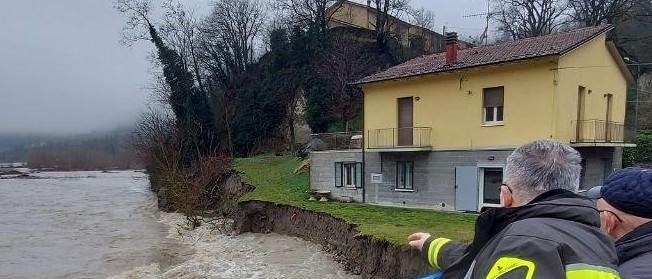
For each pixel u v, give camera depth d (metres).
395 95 21.42
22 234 23.19
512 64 17.19
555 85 16.22
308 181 27.72
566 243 1.64
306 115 43.59
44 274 15.36
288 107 46.34
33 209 34.50
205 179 33.06
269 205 22.09
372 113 22.52
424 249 2.95
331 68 42.41
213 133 46.22
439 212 18.77
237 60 54.16
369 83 22.11
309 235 18.41
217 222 24.89
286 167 33.25
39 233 23.45
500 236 1.85
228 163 36.62
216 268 15.21
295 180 28.91
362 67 42.03
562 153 2.14
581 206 1.86
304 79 44.72
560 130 16.45
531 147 2.22
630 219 2.30
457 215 17.53
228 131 46.62
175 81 46.53
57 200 41.56
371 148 21.75
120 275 14.89
